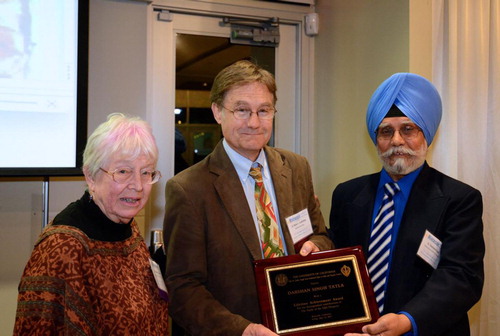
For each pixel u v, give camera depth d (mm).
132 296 1178
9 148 2039
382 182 1651
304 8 3043
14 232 2193
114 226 1200
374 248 1573
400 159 1523
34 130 2080
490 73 2195
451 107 2213
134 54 2453
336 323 1394
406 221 1526
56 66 2123
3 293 2172
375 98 1585
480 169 2205
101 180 1167
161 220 2729
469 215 1478
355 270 1461
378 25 2473
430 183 1564
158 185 2723
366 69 2568
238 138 1460
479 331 2215
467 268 1424
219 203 1466
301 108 3057
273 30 3004
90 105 2367
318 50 3029
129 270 1224
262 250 1487
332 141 2893
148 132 1223
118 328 1108
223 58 2924
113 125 1188
